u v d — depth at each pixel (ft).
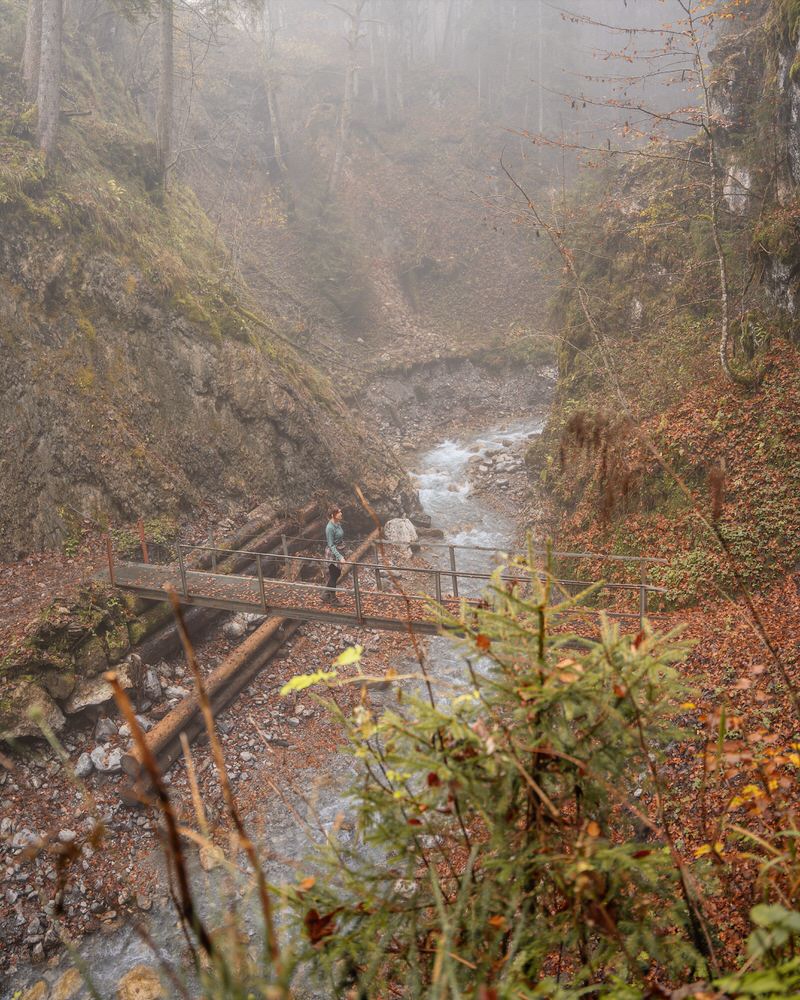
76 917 31.24
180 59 106.42
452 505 81.20
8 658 39.17
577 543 52.19
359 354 109.09
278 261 114.21
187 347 63.10
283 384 68.90
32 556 49.29
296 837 34.47
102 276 58.54
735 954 9.71
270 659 50.21
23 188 55.83
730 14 47.01
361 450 75.92
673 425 50.01
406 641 52.34
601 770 7.12
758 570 39.81
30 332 53.26
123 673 43.16
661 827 7.20
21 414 51.06
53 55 58.03
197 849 34.06
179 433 60.90
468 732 6.93
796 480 42.32
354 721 7.52
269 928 4.94
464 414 108.58
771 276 50.39
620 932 6.61
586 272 73.26
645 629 7.59
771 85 54.29
